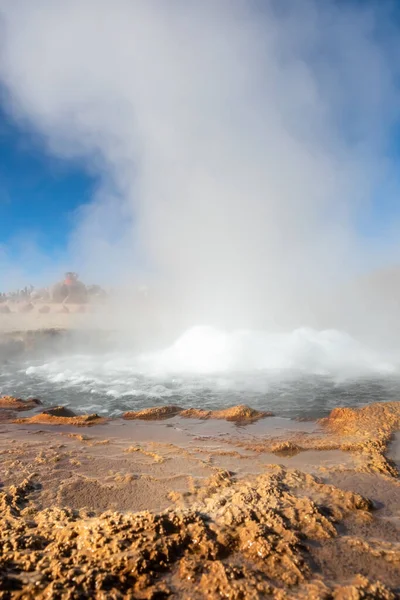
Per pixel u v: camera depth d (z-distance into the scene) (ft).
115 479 12.13
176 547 8.00
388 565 7.70
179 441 16.17
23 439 16.42
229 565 7.45
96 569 7.20
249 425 18.47
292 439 16.24
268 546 7.97
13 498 10.67
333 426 18.10
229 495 10.64
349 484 11.77
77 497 10.91
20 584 6.92
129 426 18.49
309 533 8.71
